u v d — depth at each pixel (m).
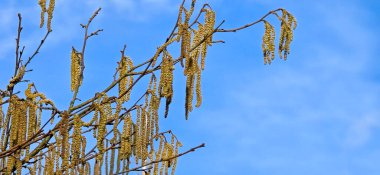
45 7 6.58
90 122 6.14
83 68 6.55
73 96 6.43
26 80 6.85
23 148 6.01
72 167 5.85
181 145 6.77
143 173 6.55
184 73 6.21
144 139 6.13
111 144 6.50
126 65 6.62
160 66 6.34
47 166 5.79
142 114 6.16
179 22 6.32
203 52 6.39
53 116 6.18
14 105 5.98
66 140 5.71
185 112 6.24
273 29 6.62
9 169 5.92
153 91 6.21
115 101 6.27
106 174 6.34
